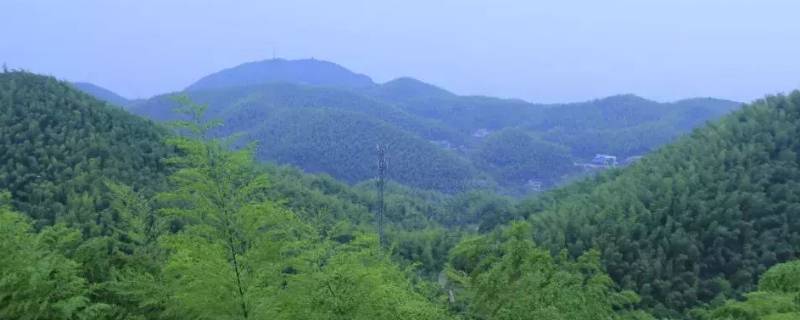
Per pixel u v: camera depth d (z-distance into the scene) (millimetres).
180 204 8922
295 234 9859
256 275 7516
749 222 41500
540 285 10586
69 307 7590
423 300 11250
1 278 7695
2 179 37562
